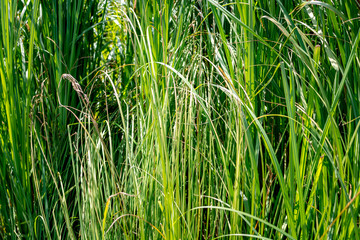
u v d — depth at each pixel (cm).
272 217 94
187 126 97
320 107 84
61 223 106
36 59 118
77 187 92
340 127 97
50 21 116
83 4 120
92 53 128
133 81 125
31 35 102
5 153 103
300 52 78
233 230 79
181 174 91
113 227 94
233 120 93
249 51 90
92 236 91
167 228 77
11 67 99
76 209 111
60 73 115
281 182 69
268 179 96
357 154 79
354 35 85
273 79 98
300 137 81
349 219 73
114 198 94
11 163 104
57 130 114
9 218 106
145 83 94
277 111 99
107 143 120
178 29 111
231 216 84
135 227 95
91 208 88
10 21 100
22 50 111
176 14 128
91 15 128
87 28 125
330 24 91
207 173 101
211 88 105
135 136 114
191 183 87
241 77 94
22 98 105
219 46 107
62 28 116
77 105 121
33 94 114
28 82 104
